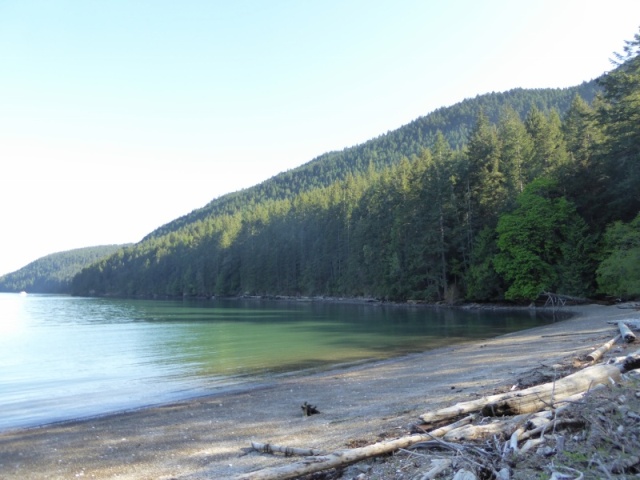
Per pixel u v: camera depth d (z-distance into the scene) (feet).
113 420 42.96
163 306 288.10
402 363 65.98
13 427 41.55
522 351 63.21
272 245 383.86
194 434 36.29
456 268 200.34
